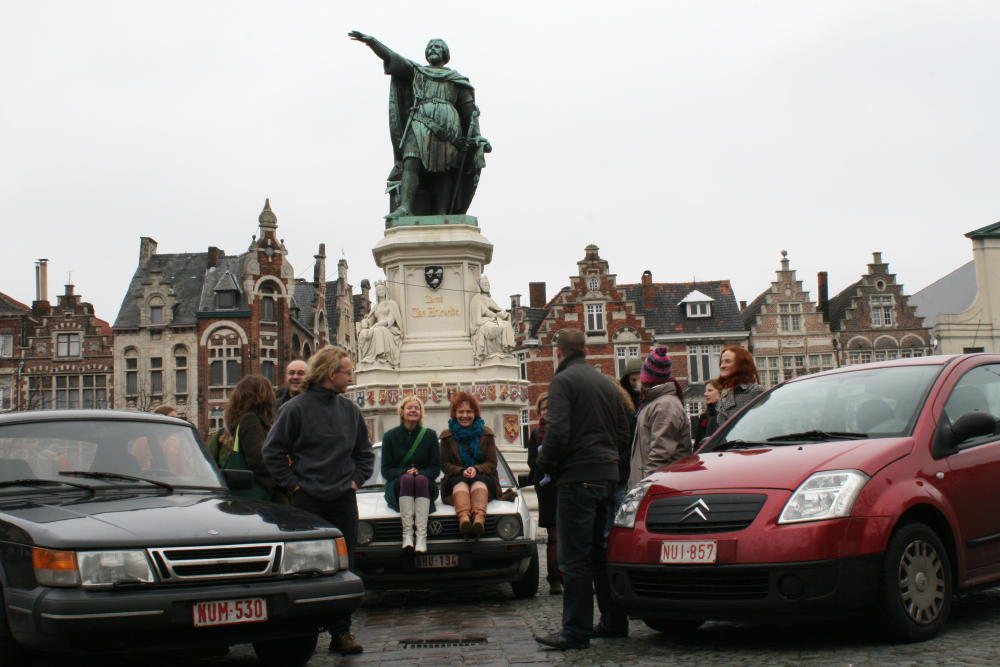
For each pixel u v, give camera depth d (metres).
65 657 5.75
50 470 6.27
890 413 6.61
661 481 6.53
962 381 6.84
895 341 52.00
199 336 51.31
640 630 7.09
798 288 52.16
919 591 5.86
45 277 54.84
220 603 5.32
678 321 52.28
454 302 17.05
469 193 18.09
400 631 7.56
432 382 16.50
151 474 6.52
